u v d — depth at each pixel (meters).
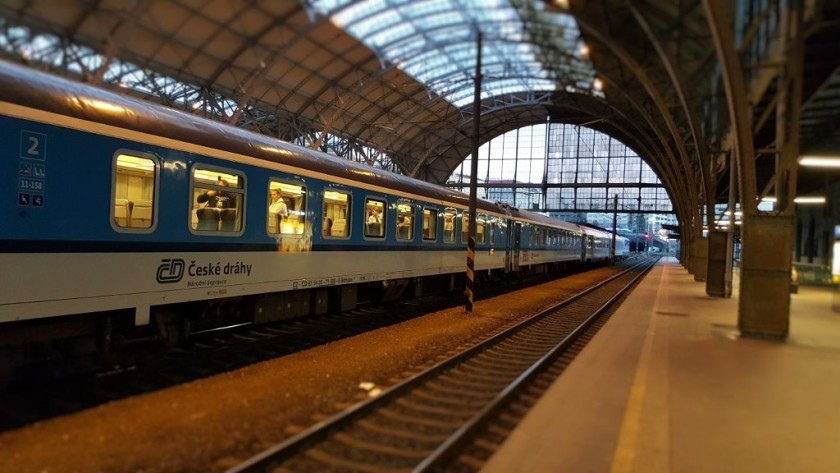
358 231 11.97
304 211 10.12
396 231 13.64
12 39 14.45
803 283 22.31
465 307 14.85
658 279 28.77
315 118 31.33
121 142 6.63
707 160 17.83
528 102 37.25
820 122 14.79
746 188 10.50
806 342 9.81
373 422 5.61
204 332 9.22
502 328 12.39
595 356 8.50
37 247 5.76
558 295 21.36
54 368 6.63
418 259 14.91
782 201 10.33
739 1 10.51
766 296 10.31
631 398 6.04
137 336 7.48
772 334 10.23
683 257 45.38
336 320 11.59
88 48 16.81
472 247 14.79
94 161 6.32
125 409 5.84
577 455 4.46
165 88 22.39
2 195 5.43
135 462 4.44
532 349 9.98
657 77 16.48
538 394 6.84
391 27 23.69
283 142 9.98
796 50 9.23
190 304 8.34
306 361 8.37
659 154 32.00
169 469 4.34
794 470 4.12
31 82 5.85
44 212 5.81
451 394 6.84
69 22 15.59
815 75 11.64
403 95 33.91
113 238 6.57
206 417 5.62
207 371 7.56
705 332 10.91
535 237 26.95
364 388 6.90
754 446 4.61
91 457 4.52
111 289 6.57
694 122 15.73
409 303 15.61
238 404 6.09
